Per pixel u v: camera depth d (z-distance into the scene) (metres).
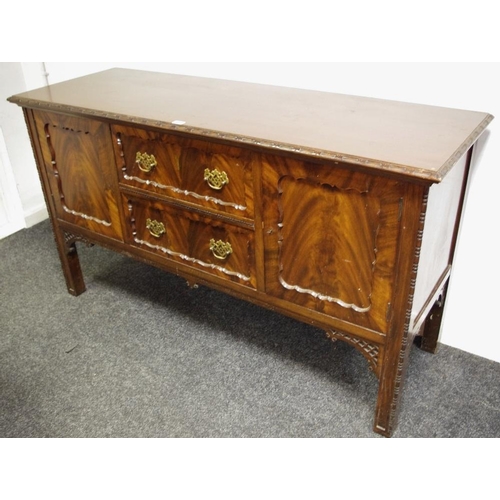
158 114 1.52
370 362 1.43
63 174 1.86
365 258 1.30
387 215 1.21
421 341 1.80
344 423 1.57
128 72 2.05
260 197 1.39
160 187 1.60
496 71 1.43
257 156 1.34
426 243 1.28
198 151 1.45
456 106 1.53
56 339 1.92
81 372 1.78
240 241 1.52
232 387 1.70
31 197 2.68
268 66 1.80
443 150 1.21
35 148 1.87
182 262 1.70
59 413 1.63
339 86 1.70
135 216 1.75
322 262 1.38
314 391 1.68
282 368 1.77
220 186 1.46
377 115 1.46
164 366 1.79
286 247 1.42
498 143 1.48
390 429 1.49
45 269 2.34
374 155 1.18
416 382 1.69
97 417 1.61
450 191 1.39
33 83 2.47
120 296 2.14
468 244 1.65
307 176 1.28
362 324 1.38
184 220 1.61
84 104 1.65
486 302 1.70
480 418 1.56
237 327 1.95
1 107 2.42
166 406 1.64
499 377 1.70
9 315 2.05
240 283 1.59
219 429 1.56
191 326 1.97
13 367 1.80
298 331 1.93
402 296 1.28
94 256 2.41
